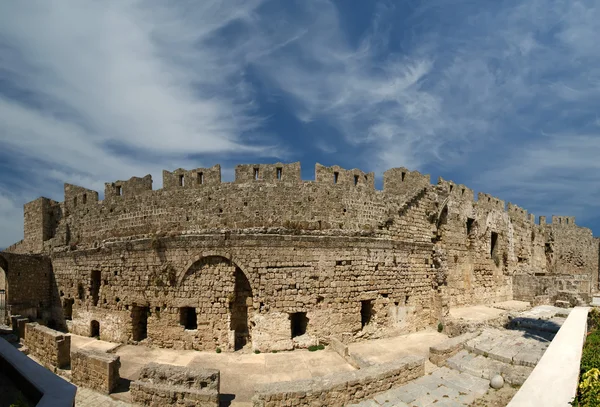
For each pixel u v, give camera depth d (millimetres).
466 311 36062
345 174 30828
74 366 20516
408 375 16891
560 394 10680
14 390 10148
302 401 14508
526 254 51719
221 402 17531
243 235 25922
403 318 29672
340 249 27156
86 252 32750
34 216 42688
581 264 67312
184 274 26641
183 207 30844
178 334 26422
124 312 28906
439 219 36000
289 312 25688
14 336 29594
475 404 14016
